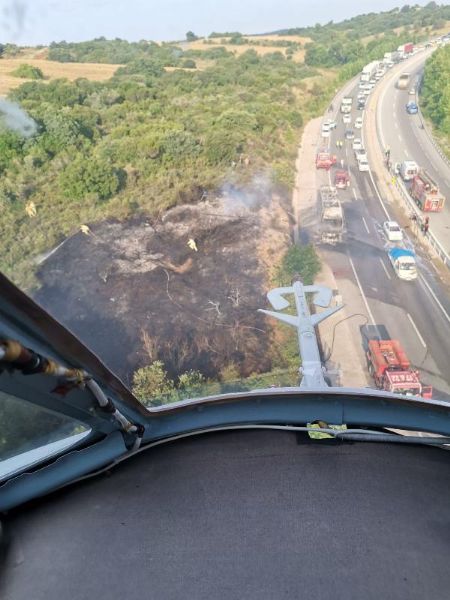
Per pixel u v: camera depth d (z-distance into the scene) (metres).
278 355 22.38
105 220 32.62
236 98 59.06
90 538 2.92
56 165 35.34
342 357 22.81
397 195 41.41
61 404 2.59
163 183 36.69
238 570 2.74
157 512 3.11
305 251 30.31
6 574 2.72
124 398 3.07
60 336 2.27
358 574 2.73
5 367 2.03
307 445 3.68
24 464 3.14
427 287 27.88
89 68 73.31
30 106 44.31
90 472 3.29
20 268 27.67
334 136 57.91
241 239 32.09
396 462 3.56
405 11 178.00
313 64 99.88
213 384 20.88
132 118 46.09
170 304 25.95
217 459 3.54
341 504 3.19
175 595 2.60
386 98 75.56
